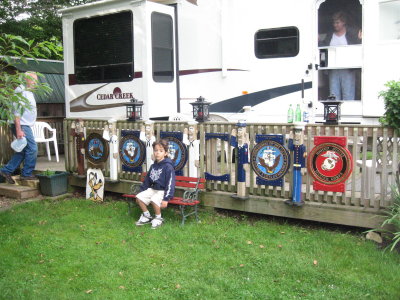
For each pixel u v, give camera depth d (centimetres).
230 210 575
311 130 487
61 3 1425
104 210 604
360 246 441
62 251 459
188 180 558
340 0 655
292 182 503
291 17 676
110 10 764
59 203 653
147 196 531
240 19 709
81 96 827
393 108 434
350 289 361
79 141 677
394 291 355
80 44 817
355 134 463
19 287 376
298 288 365
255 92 712
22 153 706
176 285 376
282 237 477
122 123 632
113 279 392
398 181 445
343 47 661
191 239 480
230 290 365
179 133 572
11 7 1377
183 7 763
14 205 643
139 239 486
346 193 504
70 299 354
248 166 632
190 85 770
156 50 742
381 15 631
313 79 671
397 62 627
